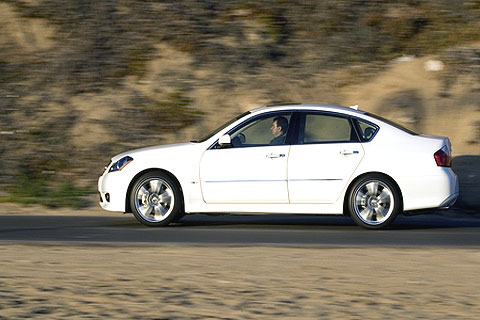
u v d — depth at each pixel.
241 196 24.70
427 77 42.78
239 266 17.83
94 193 33.62
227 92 42.31
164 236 23.23
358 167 24.41
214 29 48.03
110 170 25.61
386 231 24.59
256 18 49.06
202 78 43.47
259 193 24.62
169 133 39.31
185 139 39.06
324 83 43.44
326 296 14.73
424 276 16.80
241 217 28.91
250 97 41.88
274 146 24.77
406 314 13.49
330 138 24.77
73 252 19.84
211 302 14.20
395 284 15.91
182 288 15.36
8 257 19.00
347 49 46.38
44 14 48.72
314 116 25.00
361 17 49.03
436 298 14.72
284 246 21.16
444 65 43.44
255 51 46.12
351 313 13.52
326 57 45.75
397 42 46.75
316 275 16.78
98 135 38.94
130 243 21.64
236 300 14.36
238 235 23.56
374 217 24.66
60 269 17.36
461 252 20.16
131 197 25.22
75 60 45.19
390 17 48.66
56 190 33.59
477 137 36.78
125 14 49.09
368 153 24.44
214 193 24.81
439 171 24.44
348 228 25.53
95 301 14.25
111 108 40.97
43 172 35.81
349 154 24.45
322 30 48.06
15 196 33.06
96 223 26.64
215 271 17.19
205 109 41.06
